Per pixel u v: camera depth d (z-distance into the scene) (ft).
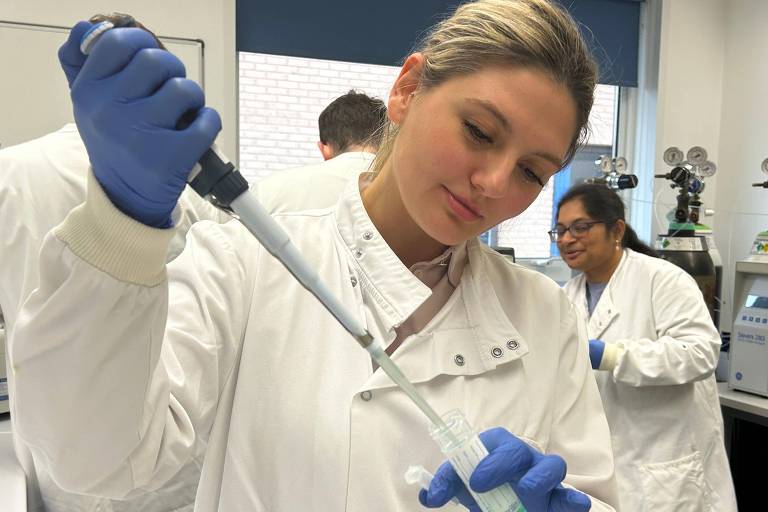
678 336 6.96
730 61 11.55
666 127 11.48
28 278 4.39
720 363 9.42
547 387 2.85
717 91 11.75
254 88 9.84
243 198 1.70
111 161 1.63
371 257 2.69
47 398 1.78
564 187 11.63
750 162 11.11
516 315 2.97
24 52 7.94
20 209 4.48
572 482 2.76
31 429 1.84
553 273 11.35
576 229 7.45
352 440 2.43
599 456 2.88
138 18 8.48
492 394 2.71
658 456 6.94
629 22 11.64
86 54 1.61
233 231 2.76
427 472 2.35
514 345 2.78
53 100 8.09
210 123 1.60
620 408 7.15
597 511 2.58
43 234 4.50
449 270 2.86
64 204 4.59
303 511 2.44
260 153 10.00
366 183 2.98
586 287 8.10
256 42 9.43
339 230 2.82
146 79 1.54
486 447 2.23
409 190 2.45
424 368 2.62
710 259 9.14
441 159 2.32
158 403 2.05
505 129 2.25
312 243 2.82
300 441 2.46
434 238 2.54
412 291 2.62
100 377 1.79
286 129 10.07
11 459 4.34
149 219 1.74
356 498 2.40
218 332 2.46
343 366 2.54
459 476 2.19
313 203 5.63
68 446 1.85
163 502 4.51
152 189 1.65
